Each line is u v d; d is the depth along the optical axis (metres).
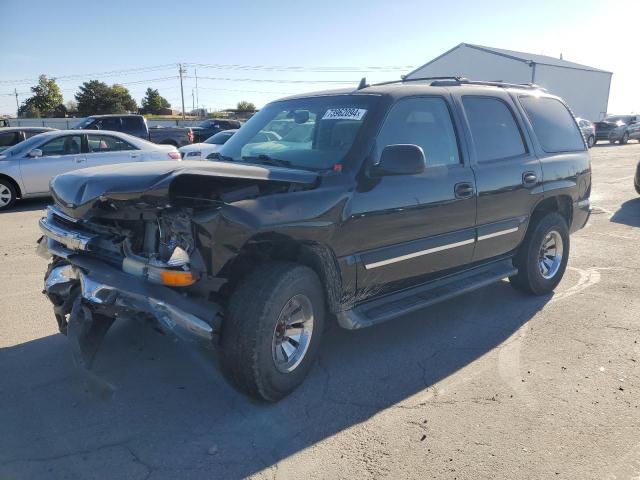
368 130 3.91
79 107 81.69
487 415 3.39
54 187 3.70
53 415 3.34
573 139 5.96
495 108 5.07
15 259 6.98
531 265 5.42
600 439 3.14
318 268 3.71
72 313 3.64
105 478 2.78
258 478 2.80
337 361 4.14
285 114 4.55
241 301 3.28
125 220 3.36
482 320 4.99
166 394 3.60
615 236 8.55
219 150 4.68
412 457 2.98
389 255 3.97
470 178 4.53
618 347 4.40
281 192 3.45
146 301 3.12
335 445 3.08
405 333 4.69
